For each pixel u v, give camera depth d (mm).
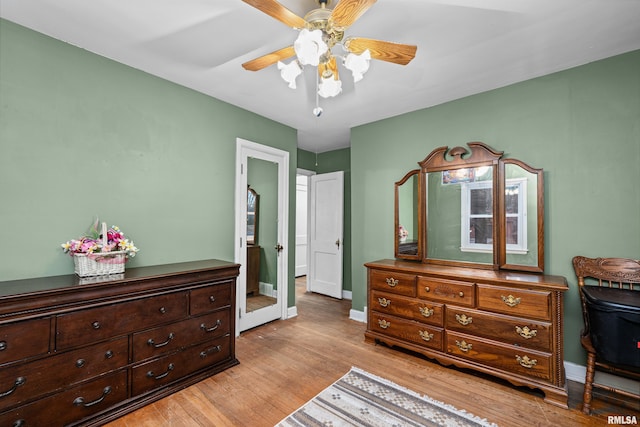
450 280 2342
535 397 1949
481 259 2580
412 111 3109
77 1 1556
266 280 3314
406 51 1536
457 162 2732
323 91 1628
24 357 1429
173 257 2486
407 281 2580
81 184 1996
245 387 2053
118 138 2172
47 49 1863
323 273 4746
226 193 2904
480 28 1770
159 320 1932
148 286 1866
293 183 3664
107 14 1663
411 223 3049
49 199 1866
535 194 2338
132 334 1804
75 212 1969
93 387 1644
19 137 1763
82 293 1605
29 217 1793
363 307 3463
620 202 2047
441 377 2195
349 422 1692
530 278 2139
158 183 2396
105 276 1854
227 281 2359
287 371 2271
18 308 1410
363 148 3520
